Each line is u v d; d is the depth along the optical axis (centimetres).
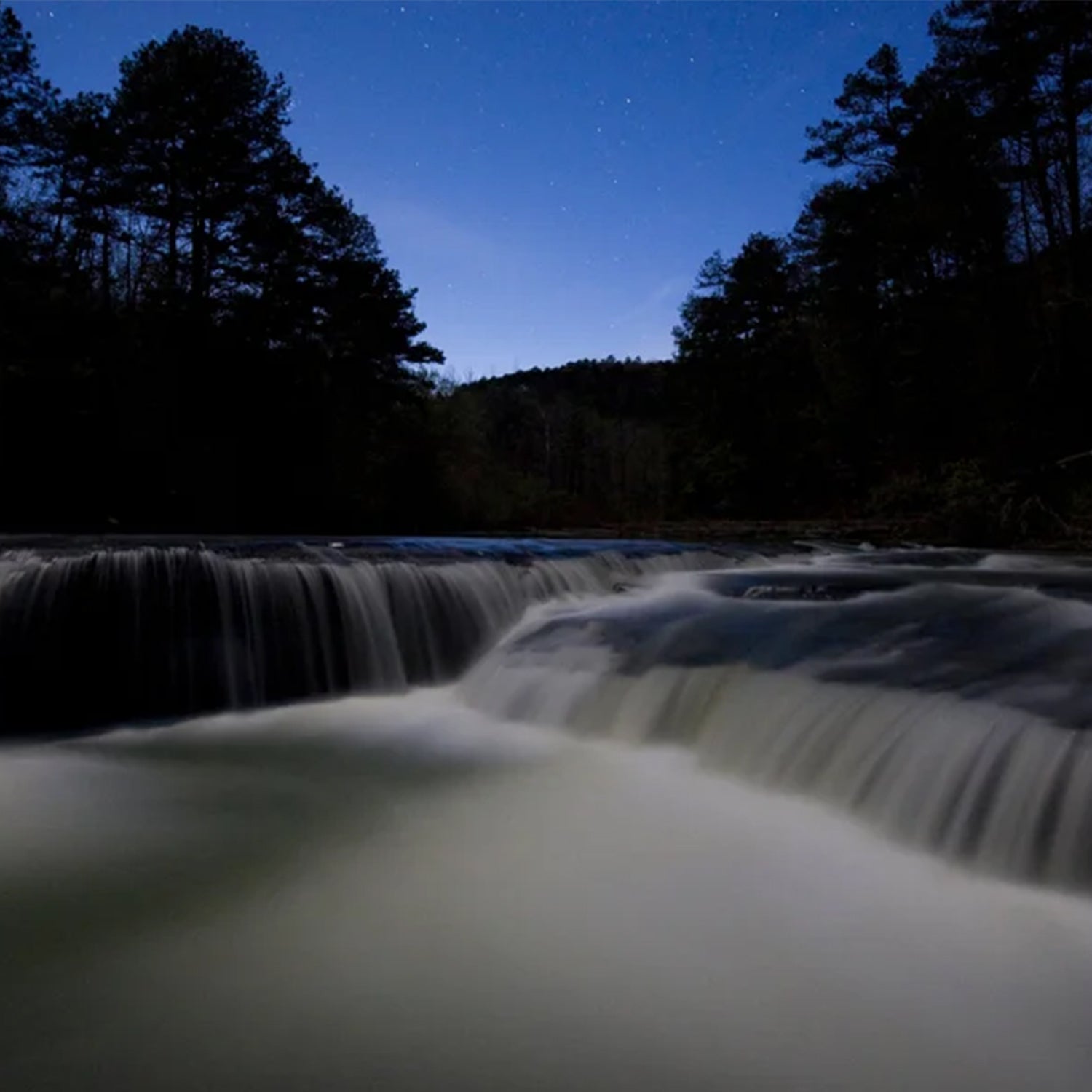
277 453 2731
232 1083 295
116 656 808
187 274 2722
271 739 728
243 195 2653
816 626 821
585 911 418
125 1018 331
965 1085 296
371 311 2936
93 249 2789
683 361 4384
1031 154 2723
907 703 551
